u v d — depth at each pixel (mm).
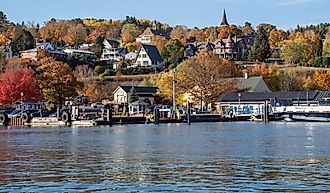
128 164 29750
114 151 37719
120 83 144500
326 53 171625
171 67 163875
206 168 27766
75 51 195125
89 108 101000
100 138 52500
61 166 29078
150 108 109938
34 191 21547
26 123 90250
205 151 37094
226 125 81812
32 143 46688
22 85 104938
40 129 74250
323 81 132875
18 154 36188
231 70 133875
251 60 183625
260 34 197375
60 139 51719
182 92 113312
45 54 168375
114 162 30781
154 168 27906
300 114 93312
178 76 113562
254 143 44094
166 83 117812
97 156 34312
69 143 46188
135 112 110500
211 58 115000
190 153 35750
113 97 132750
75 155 35125
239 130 65812
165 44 191125
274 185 22453
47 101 109938
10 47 190125
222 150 37781
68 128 76125
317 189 21500
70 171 26969
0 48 188250
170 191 21438
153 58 174125
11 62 129000
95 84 138625
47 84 107000
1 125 90125
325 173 25547
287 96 109688
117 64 174250
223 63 123375
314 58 166375
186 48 194500
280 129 67375
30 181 23859
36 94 105812
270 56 187875
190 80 112125
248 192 21109
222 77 118250
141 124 87750
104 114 88188
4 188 22203
